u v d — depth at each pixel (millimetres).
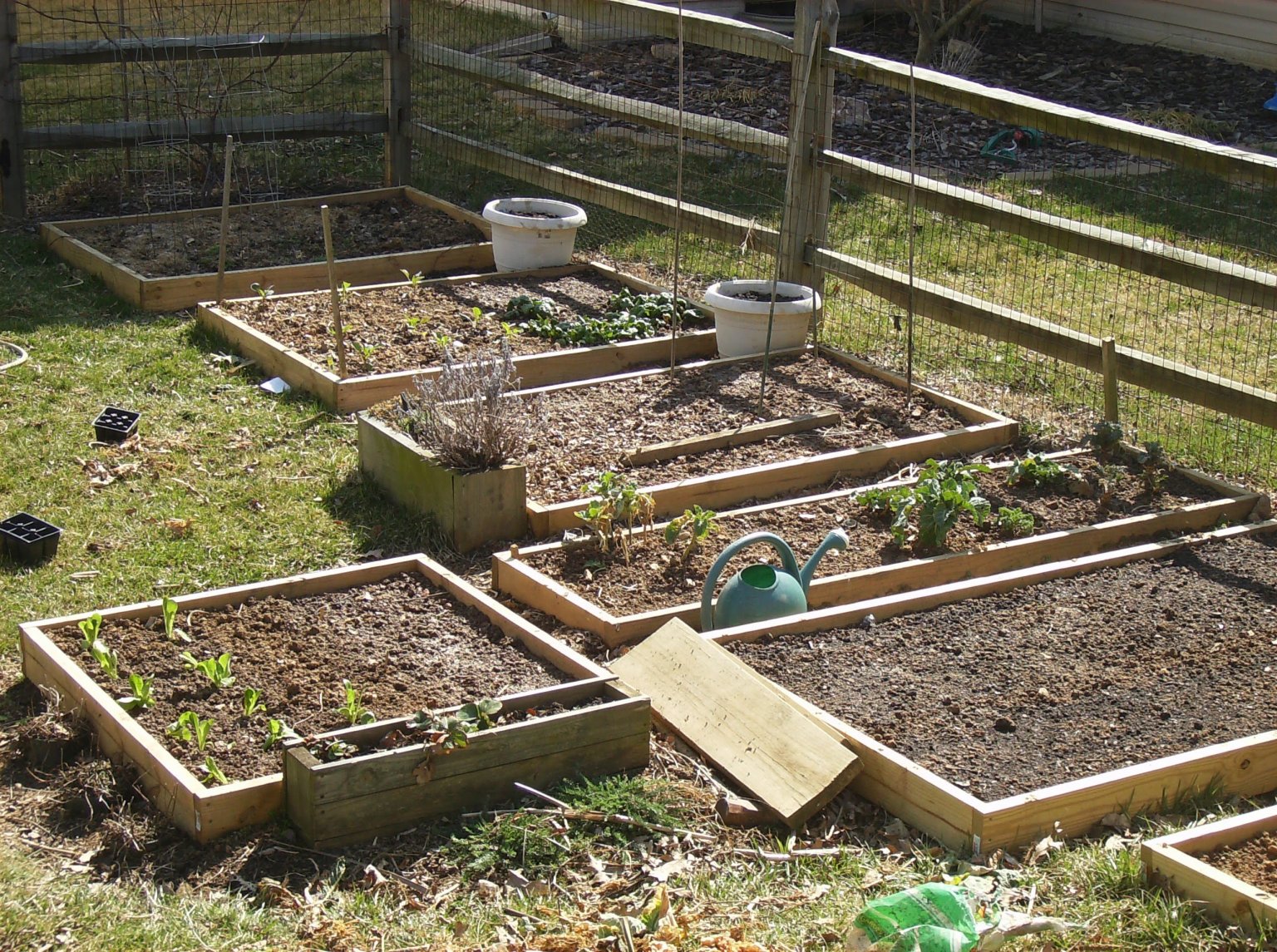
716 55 14805
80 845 4180
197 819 4125
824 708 4816
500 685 4832
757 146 8727
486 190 11445
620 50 15039
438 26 12961
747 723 4672
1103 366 7234
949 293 7957
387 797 4164
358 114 11203
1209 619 5574
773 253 8695
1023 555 6141
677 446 6926
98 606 5551
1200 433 7496
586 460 6816
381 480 6570
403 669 4926
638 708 4531
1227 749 4547
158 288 8742
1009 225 7531
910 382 7586
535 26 14930
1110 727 4785
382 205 10891
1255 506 6676
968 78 14492
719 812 4398
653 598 5656
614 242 10383
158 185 11180
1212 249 10289
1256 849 4098
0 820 4277
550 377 8031
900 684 4992
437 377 7574
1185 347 8633
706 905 3943
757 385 7840
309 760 4109
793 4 16094
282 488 6598
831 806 4500
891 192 8023
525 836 4145
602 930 3732
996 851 4234
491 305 8945
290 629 5164
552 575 5801
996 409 7777
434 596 5441
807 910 3938
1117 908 3918
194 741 4465
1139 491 6758
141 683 4602
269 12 14180
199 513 6328
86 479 6562
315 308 8664
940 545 6066
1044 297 9367
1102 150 12773
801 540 6145
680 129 7809
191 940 3734
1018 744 4660
